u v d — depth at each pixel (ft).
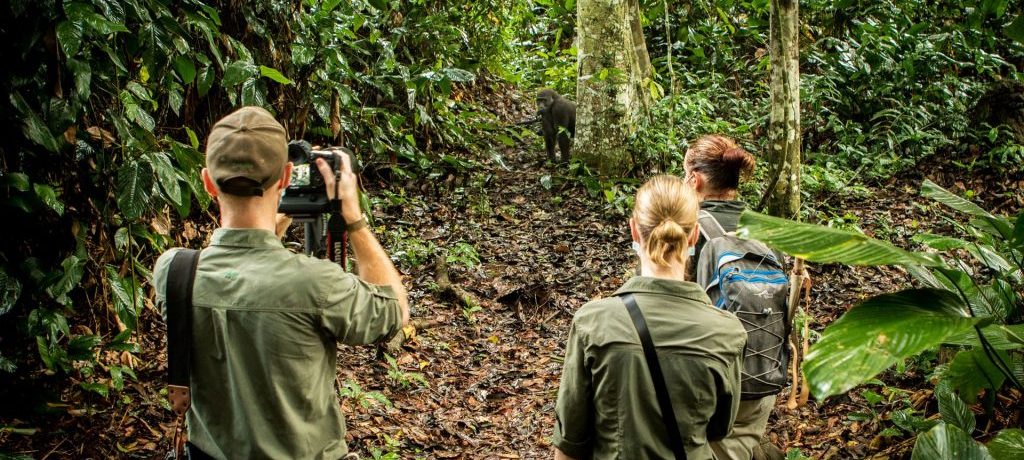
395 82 23.63
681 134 26.66
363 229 6.56
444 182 24.17
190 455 5.95
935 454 7.97
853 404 13.34
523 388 15.19
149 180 11.53
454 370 15.76
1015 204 24.02
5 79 10.59
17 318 11.78
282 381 5.77
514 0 34.71
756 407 8.52
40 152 11.87
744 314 8.39
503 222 22.81
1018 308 10.65
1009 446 8.01
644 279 6.99
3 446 10.88
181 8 13.05
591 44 25.36
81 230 12.22
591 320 6.91
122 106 12.77
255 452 5.74
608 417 6.71
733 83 33.63
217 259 5.94
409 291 18.40
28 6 10.48
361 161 23.34
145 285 14.87
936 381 12.87
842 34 34.55
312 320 5.82
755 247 8.73
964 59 34.14
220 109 17.31
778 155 19.43
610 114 25.30
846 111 31.45
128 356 13.33
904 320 6.11
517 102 33.24
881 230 22.47
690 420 6.68
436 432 13.51
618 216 23.17
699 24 34.71
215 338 5.78
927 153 27.94
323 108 18.56
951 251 20.07
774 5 18.92
